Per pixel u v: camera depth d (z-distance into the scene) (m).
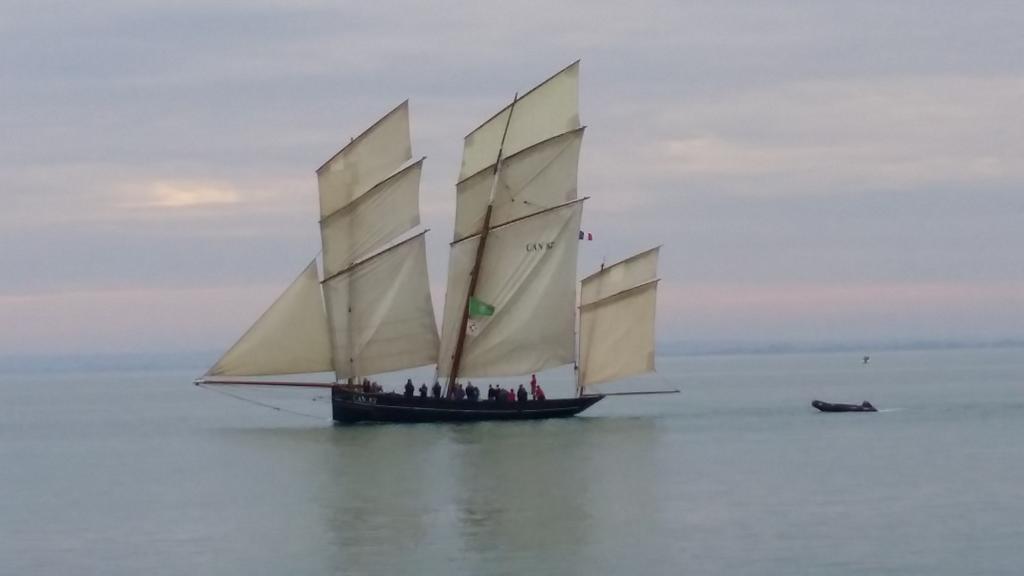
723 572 58.88
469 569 60.00
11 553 66.50
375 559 62.34
